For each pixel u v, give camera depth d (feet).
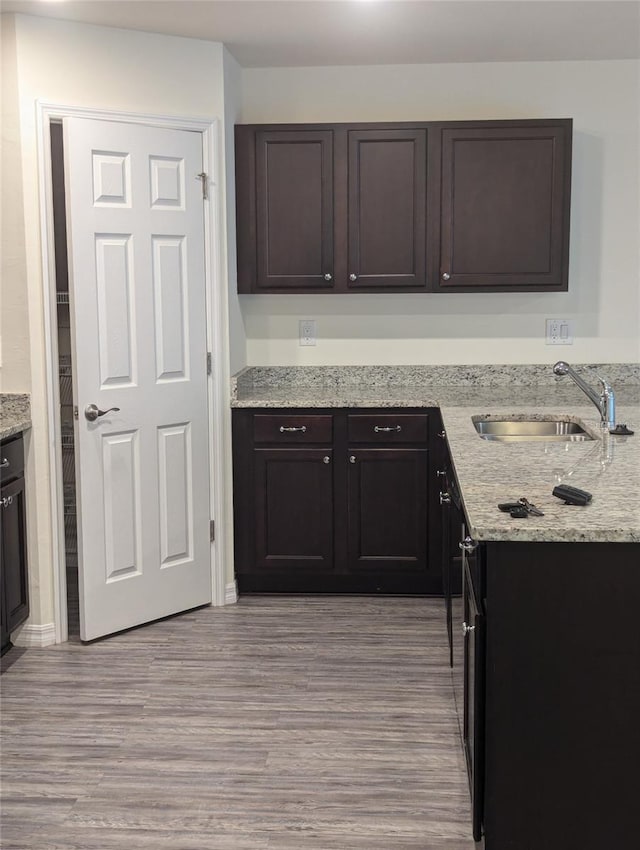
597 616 7.23
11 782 9.43
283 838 8.42
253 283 15.01
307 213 14.83
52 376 12.81
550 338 15.92
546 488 8.46
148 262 13.29
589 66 15.31
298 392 15.67
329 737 10.30
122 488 13.33
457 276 14.82
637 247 15.67
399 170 14.66
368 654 12.61
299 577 15.11
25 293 12.58
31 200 12.47
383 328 16.06
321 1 11.89
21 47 12.27
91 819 8.76
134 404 13.33
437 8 12.25
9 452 12.26
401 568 14.73
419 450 14.46
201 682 11.78
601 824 7.45
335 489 14.64
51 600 13.15
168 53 13.38
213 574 14.60
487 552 7.22
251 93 15.61
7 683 11.82
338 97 15.56
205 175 13.76
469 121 14.52
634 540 7.02
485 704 7.50
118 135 12.85
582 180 15.57
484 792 7.62
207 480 14.35
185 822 8.70
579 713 7.34
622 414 13.28
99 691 11.55
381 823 8.65
